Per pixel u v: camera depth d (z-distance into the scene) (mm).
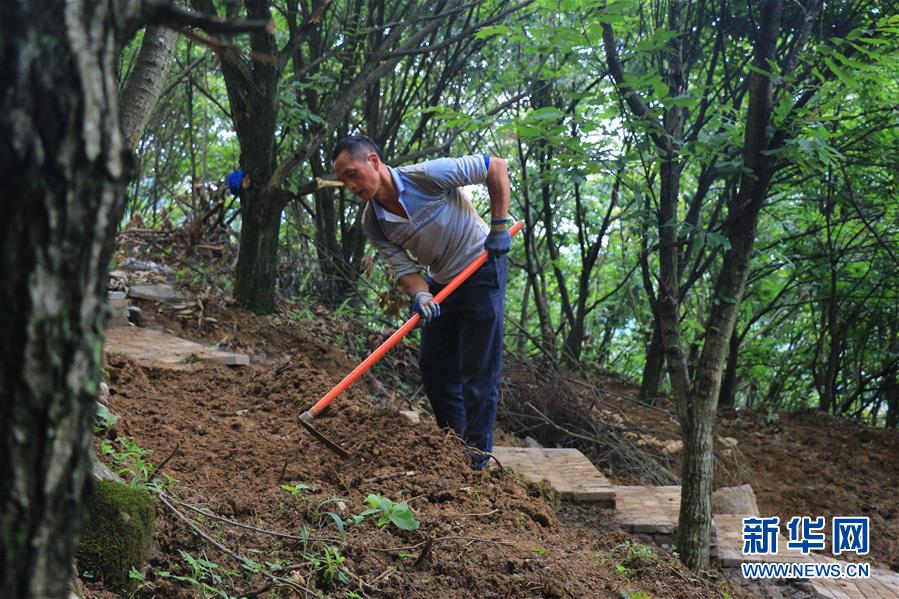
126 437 3582
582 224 8828
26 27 1002
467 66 8297
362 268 7504
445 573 2869
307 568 2666
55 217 1024
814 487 6410
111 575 2301
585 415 6508
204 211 7711
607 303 10203
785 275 9289
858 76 3697
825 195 7812
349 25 7309
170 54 3320
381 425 4164
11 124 1000
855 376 9500
